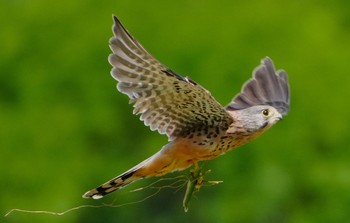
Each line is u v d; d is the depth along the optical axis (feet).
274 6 90.38
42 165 85.87
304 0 93.30
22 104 88.79
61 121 87.20
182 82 31.94
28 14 90.43
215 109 33.04
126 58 31.32
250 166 82.28
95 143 88.17
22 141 86.94
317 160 84.74
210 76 86.63
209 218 80.64
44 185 85.20
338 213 82.07
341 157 85.51
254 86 37.83
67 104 88.63
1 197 85.20
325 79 87.20
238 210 81.30
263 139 82.94
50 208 82.79
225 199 81.56
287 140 84.17
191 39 88.58
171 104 32.68
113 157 86.89
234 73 86.53
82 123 87.76
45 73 89.30
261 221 82.23
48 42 89.97
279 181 82.58
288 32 89.20
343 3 95.61
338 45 89.71
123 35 30.96
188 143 33.24
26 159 86.38
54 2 90.27
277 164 83.30
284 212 83.05
